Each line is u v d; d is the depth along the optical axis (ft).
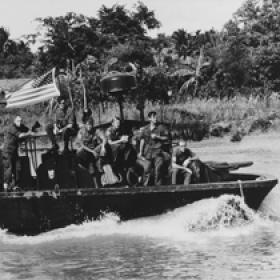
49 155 44.47
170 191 43.37
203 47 197.77
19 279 32.96
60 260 36.42
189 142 127.75
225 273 32.60
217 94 172.76
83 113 45.75
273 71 183.01
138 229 43.27
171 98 152.15
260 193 45.37
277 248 37.50
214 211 43.24
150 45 198.29
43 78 44.68
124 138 44.68
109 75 46.42
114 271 33.83
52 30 165.37
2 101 45.60
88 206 43.06
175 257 36.24
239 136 125.90
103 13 202.28
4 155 44.27
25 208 42.63
